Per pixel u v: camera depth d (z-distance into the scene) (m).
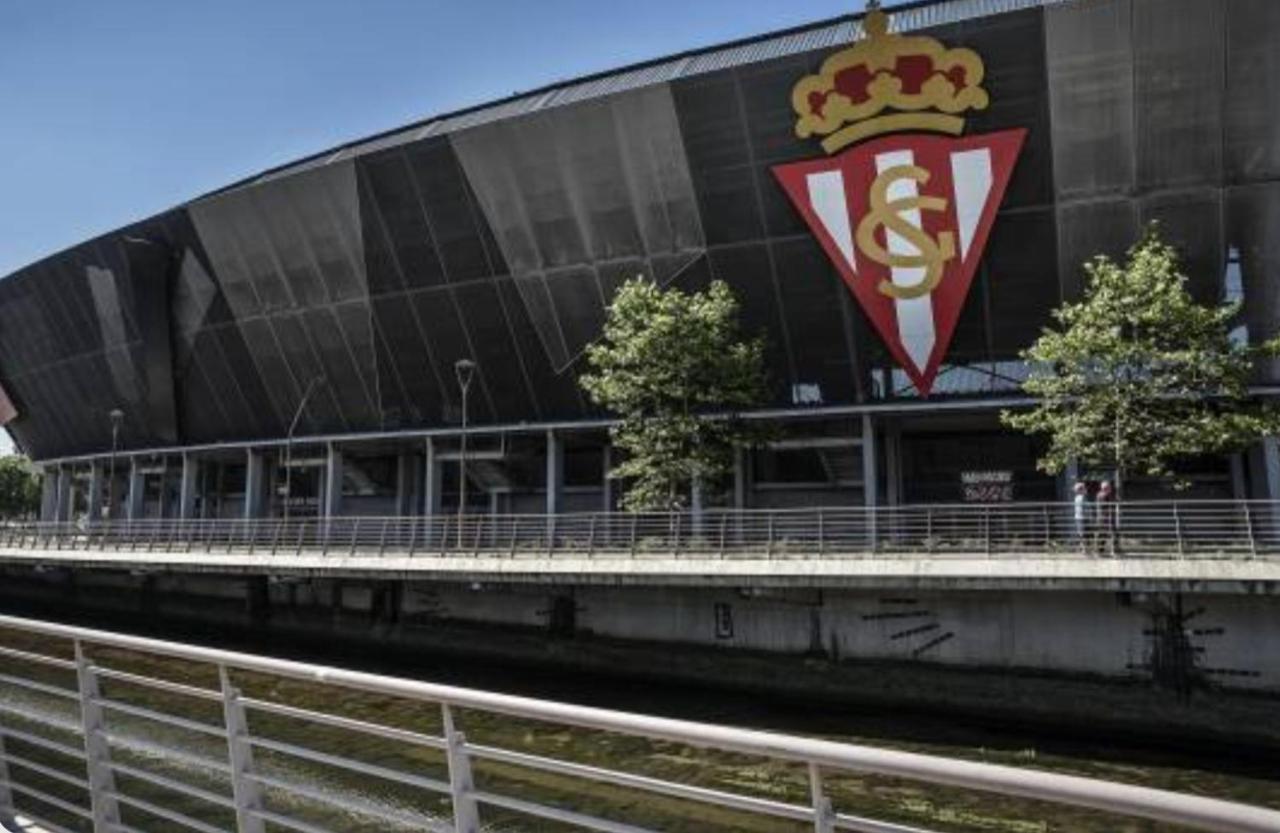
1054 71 30.31
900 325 34.31
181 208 46.22
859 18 35.59
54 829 5.93
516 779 9.21
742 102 33.50
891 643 26.27
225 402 51.12
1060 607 24.48
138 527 48.84
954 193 32.47
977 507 28.48
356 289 43.38
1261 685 22.31
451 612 33.84
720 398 33.09
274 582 39.16
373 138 44.84
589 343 39.50
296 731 11.88
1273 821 2.20
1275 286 30.95
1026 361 33.50
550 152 36.56
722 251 35.75
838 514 35.69
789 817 3.16
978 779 2.66
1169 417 27.19
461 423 43.78
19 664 16.86
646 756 10.23
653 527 34.84
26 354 62.00
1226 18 28.34
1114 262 31.97
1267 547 23.98
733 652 28.28
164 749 5.46
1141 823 5.43
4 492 89.94
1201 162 30.31
